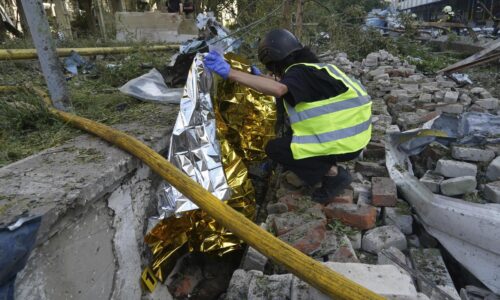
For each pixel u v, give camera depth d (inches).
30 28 92.4
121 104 116.4
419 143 115.7
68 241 57.9
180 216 78.1
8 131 95.0
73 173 64.6
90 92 133.4
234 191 92.4
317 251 75.9
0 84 128.9
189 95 84.2
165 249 87.8
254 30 242.7
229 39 188.9
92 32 377.1
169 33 319.3
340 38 291.4
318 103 81.7
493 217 72.2
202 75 85.7
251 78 82.0
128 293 77.0
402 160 112.4
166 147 90.8
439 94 172.2
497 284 71.6
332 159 86.4
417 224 88.4
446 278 70.7
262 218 100.7
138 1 520.4
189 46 139.4
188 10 362.9
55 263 55.4
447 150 110.4
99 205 65.5
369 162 107.7
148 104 117.4
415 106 162.6
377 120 138.7
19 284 49.1
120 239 73.1
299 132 84.9
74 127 92.2
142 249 82.1
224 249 89.7
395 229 82.7
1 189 58.1
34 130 96.3
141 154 70.4
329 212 87.4
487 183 95.1
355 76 236.2
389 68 242.1
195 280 97.5
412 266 74.9
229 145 101.8
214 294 94.3
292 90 79.7
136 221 79.2
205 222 89.8
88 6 404.8
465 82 226.1
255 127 111.2
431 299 65.1
